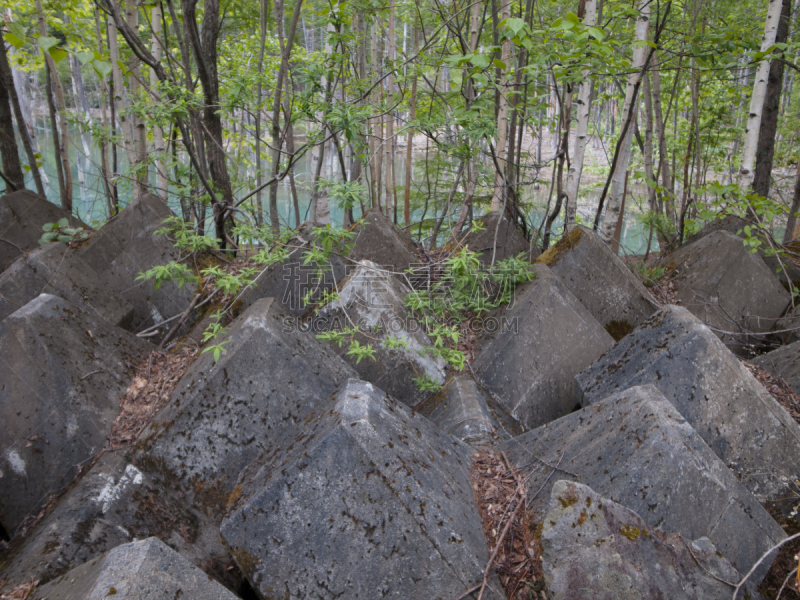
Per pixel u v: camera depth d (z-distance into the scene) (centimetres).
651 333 357
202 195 571
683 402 325
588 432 279
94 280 458
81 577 191
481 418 343
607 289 501
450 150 598
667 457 240
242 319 341
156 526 271
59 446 308
